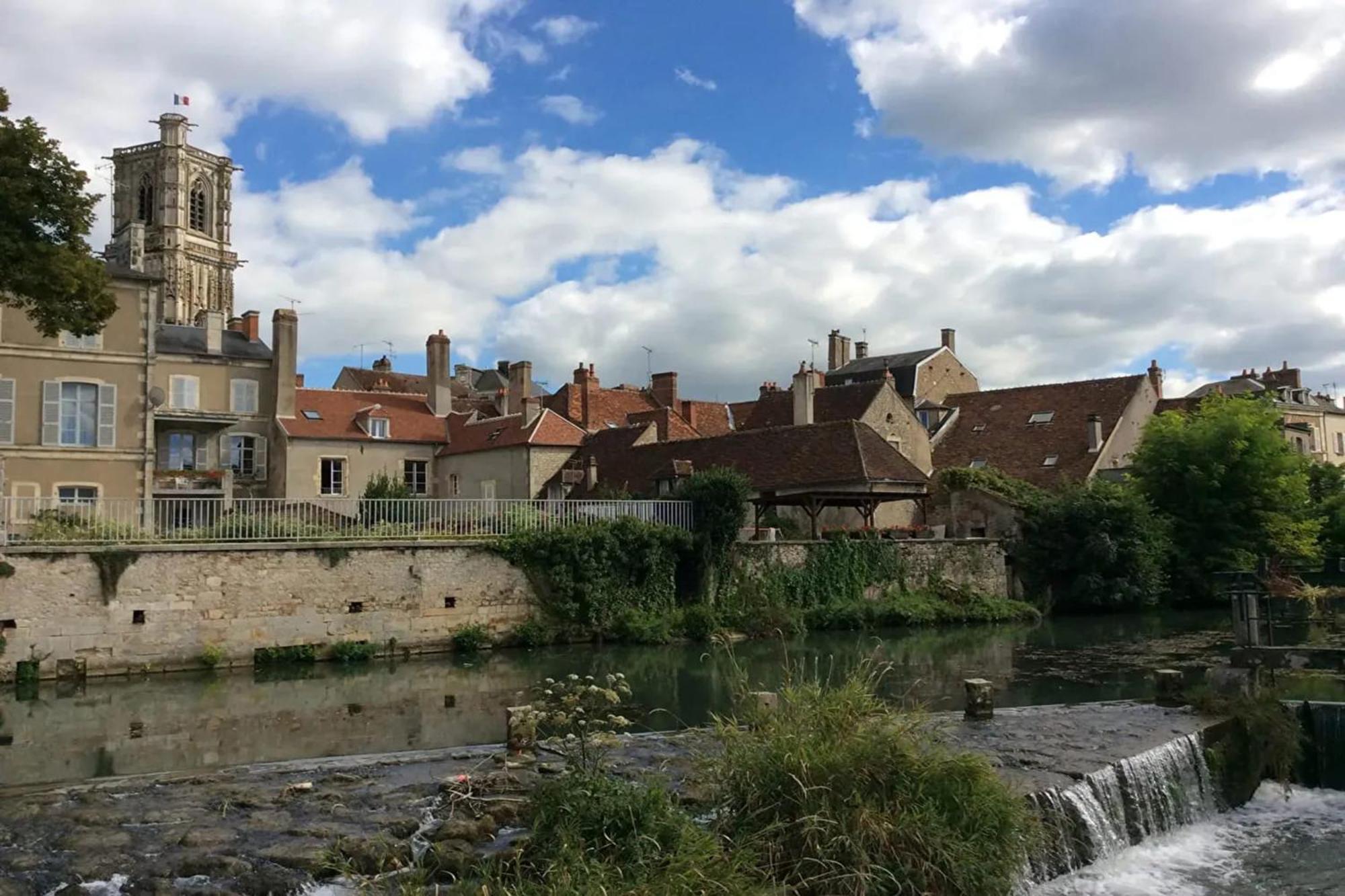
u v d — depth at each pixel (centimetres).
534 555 2652
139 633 2186
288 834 955
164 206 8700
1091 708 1503
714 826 827
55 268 1855
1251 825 1218
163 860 885
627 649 2556
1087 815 1066
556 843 801
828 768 830
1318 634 2584
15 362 2906
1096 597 3369
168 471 3762
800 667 1245
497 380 8412
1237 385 6356
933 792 844
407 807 1042
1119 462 4288
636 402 5162
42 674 2081
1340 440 6216
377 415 4475
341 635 2405
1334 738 1384
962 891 780
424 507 2728
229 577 2294
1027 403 4659
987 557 3388
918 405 4797
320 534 2491
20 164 1858
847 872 761
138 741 1484
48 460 2930
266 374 4328
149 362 3092
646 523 2806
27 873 857
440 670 2236
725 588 2898
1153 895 987
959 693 1855
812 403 4031
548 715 1105
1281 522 3753
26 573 2089
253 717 1678
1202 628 2931
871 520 3278
